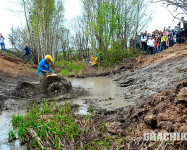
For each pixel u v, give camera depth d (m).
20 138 3.40
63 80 7.17
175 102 3.27
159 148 2.66
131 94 6.32
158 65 9.52
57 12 23.91
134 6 15.20
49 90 6.79
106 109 4.95
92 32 15.33
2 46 19.09
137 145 2.94
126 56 15.80
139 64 12.55
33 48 20.44
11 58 15.91
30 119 4.22
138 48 16.69
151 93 5.69
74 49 39.66
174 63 8.49
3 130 3.81
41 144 3.16
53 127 3.67
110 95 6.56
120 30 15.03
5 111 5.08
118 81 9.69
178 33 12.10
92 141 3.26
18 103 5.85
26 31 23.48
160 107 3.46
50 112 4.72
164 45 13.61
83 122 4.04
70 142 3.25
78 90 7.52
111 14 14.21
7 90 7.30
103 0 15.21
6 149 3.09
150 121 3.29
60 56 46.84
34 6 18.80
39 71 7.05
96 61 16.02
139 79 8.39
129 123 3.70
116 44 14.87
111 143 3.13
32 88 6.89
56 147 3.06
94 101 5.86
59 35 33.59
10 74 10.93
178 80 5.74
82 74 13.52
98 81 10.31
